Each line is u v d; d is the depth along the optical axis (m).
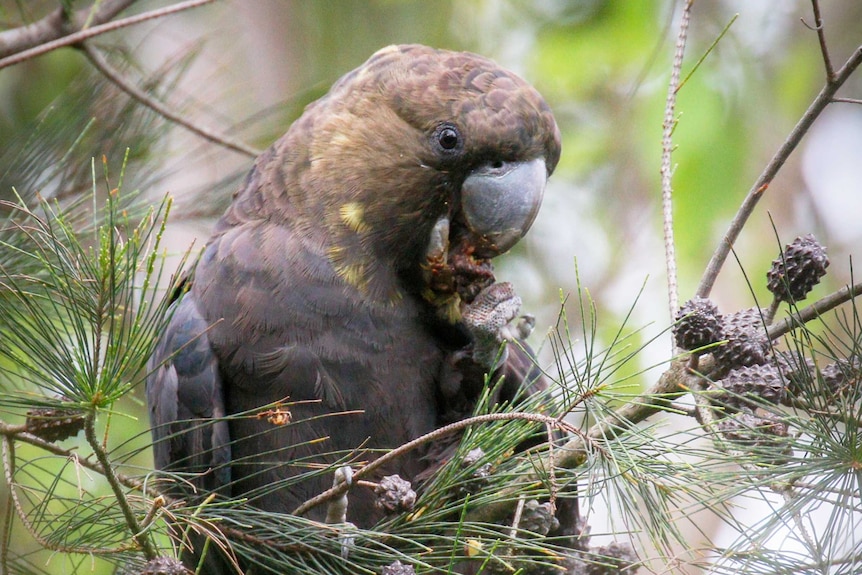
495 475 5.07
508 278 12.14
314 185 6.58
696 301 5.02
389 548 5.09
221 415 6.24
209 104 9.45
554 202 12.63
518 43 13.34
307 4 13.18
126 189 7.89
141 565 5.27
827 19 13.71
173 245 11.47
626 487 4.47
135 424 10.32
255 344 6.29
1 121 11.05
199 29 12.52
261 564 5.43
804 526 4.34
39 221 5.48
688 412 4.82
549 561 5.51
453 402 6.64
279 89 12.88
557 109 13.01
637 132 12.23
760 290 13.16
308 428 6.27
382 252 6.52
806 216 14.48
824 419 4.48
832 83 4.95
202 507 5.21
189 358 6.32
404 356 6.51
